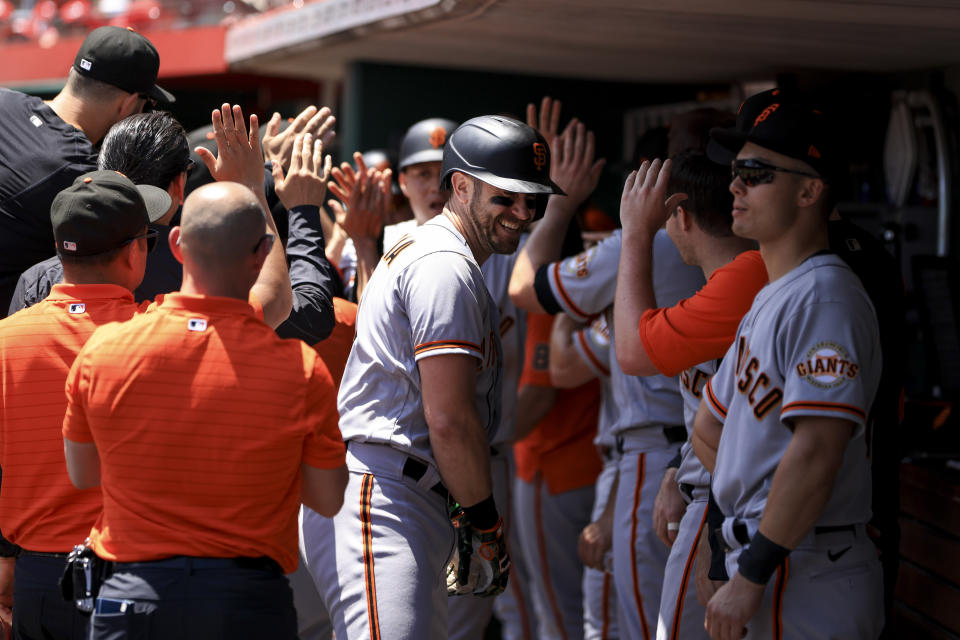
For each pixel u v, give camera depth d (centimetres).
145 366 841
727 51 1792
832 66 1906
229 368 846
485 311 1010
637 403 1273
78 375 860
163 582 825
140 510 836
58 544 930
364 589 985
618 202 2309
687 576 1035
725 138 888
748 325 875
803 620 834
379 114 2220
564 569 1695
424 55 2103
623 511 1287
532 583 1767
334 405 893
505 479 1498
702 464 991
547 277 1291
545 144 1034
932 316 1505
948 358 1488
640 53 1877
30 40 3869
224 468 838
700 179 1065
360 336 1034
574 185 1343
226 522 840
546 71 2203
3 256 1227
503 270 1505
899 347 976
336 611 1009
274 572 864
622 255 1106
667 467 1198
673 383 1255
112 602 828
